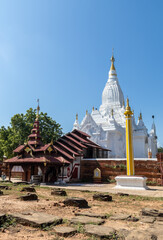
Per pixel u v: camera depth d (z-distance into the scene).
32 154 29.23
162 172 28.80
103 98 67.19
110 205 12.77
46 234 6.74
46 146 29.39
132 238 6.11
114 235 6.51
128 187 23.84
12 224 7.65
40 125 44.62
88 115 53.16
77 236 6.61
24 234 6.70
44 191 19.38
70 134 39.12
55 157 29.78
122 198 16.30
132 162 24.81
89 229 6.96
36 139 31.31
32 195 13.62
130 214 10.24
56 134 46.47
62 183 28.80
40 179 30.08
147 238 6.04
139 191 21.56
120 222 8.51
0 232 6.89
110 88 66.31
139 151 53.12
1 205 11.16
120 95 65.69
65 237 6.49
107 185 28.61
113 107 62.88
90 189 22.16
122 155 50.72
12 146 38.91
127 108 25.67
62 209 10.68
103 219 8.80
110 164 33.25
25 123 43.88
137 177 23.61
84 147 36.28
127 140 25.33
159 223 7.98
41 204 11.95
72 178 33.38
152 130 61.25
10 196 14.97
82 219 8.32
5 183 26.78
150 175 29.61
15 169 30.64
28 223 7.61
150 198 16.38
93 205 12.48
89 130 51.38
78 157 35.41
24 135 42.09
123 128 53.91
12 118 42.91
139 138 53.94
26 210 10.05
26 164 28.94
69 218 8.82
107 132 49.81
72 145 35.47
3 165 43.62
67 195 16.84
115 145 49.34
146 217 9.23
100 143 49.44
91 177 34.28
